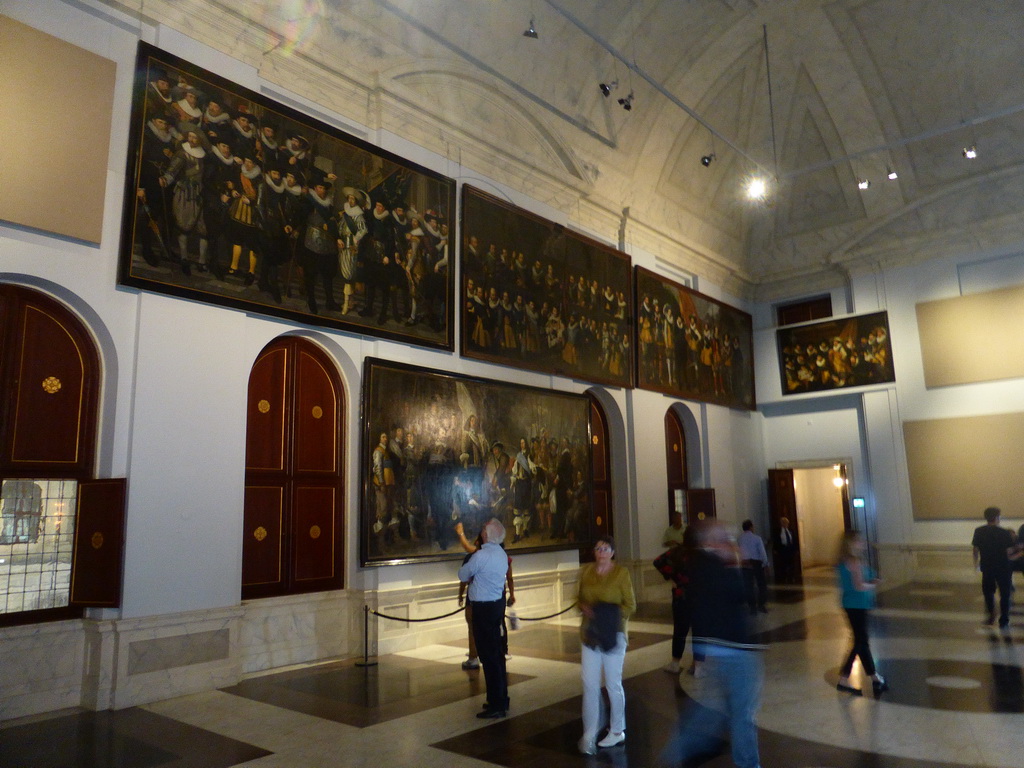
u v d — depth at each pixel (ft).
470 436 39.47
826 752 17.69
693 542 16.62
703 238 65.67
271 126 31.96
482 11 40.86
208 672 26.58
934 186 62.49
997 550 35.63
